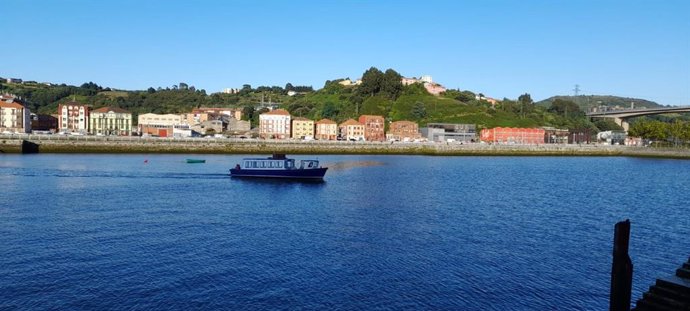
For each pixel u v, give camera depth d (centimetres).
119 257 4616
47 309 3466
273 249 4969
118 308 3497
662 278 2838
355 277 4181
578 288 4028
